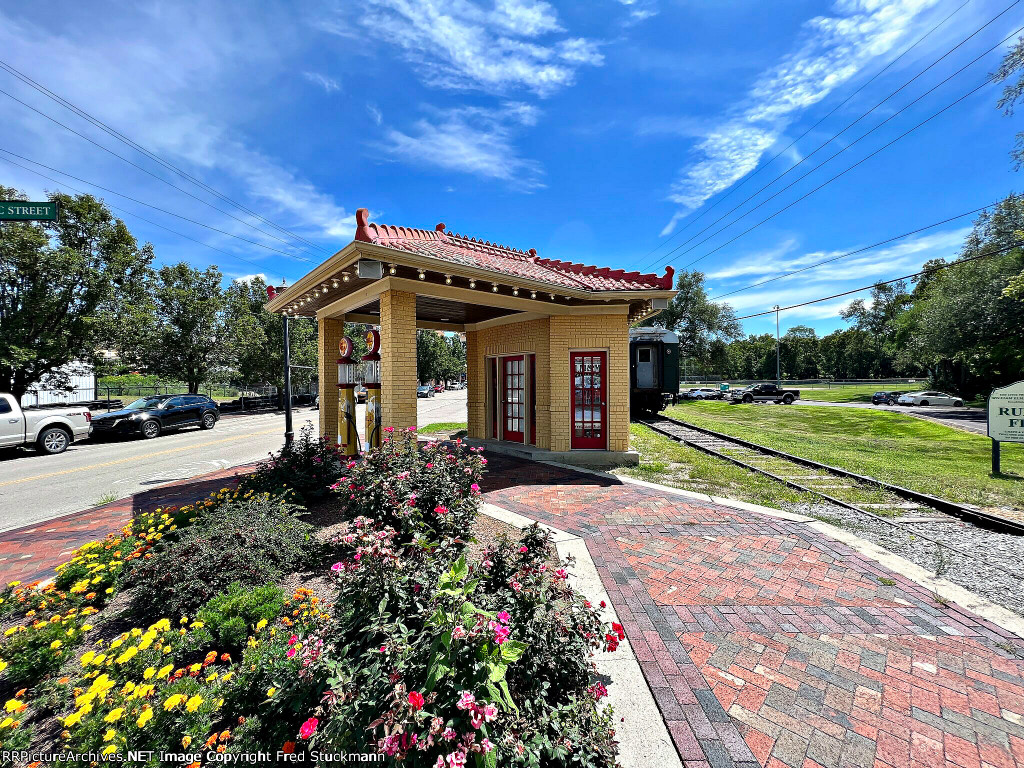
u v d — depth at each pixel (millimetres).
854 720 2170
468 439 10422
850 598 3350
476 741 1400
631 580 3621
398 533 3324
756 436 12148
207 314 20453
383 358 6098
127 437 13867
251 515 3998
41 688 2219
